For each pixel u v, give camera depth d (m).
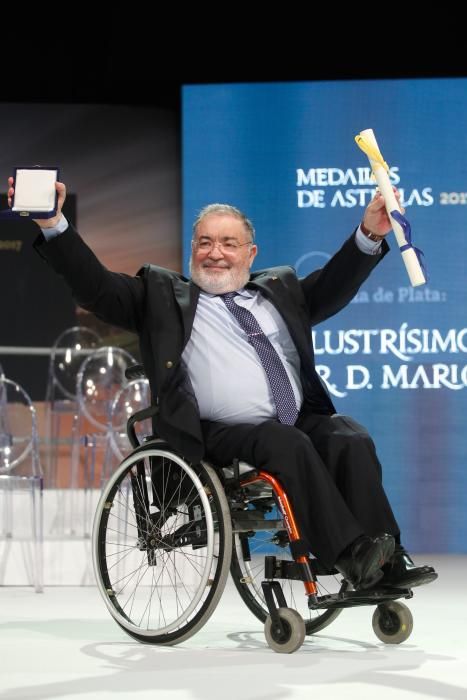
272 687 3.29
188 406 4.24
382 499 4.10
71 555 6.99
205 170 9.62
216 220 4.62
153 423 4.38
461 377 9.52
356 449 4.14
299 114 9.62
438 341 9.52
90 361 9.20
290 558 5.99
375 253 4.54
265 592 4.09
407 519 9.51
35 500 6.82
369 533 4.05
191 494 4.32
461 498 9.52
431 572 3.94
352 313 9.53
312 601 3.91
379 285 9.51
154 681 3.41
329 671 3.58
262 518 4.39
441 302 9.52
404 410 9.52
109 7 10.64
